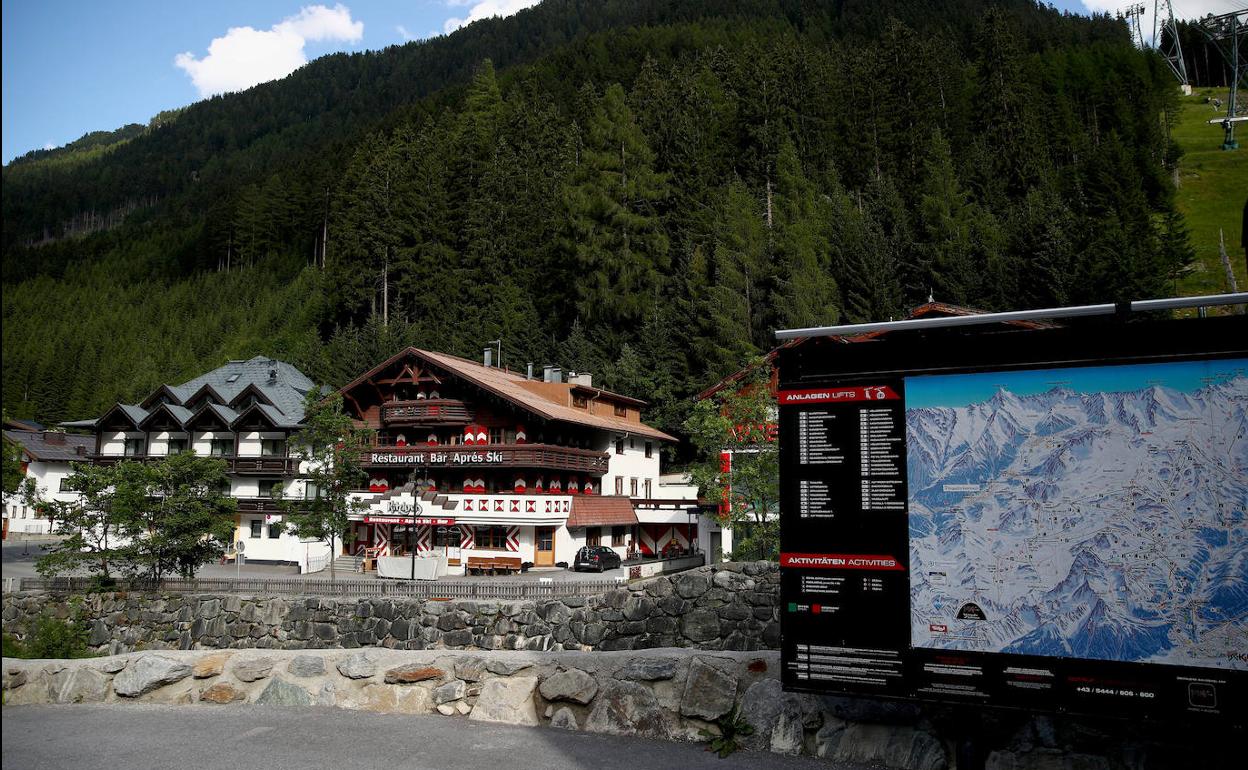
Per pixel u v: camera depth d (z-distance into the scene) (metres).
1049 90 112.31
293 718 8.67
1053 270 61.22
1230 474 5.68
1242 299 5.75
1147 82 114.44
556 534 43.88
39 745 7.67
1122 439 6.02
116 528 28.78
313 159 149.50
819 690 6.74
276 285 124.94
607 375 65.06
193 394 56.91
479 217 85.69
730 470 30.03
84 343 112.75
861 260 64.19
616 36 157.00
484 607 19.91
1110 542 5.98
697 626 15.69
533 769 7.03
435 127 113.19
